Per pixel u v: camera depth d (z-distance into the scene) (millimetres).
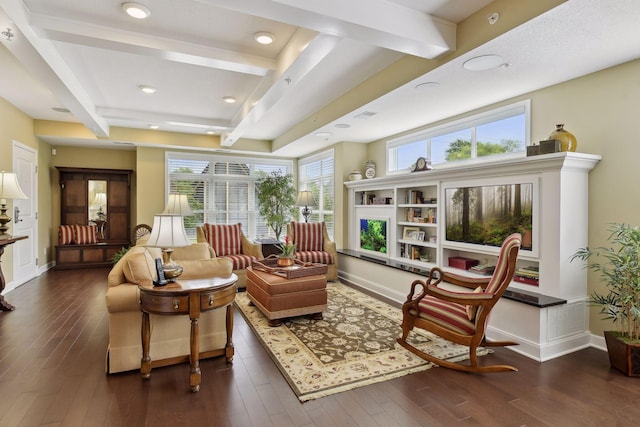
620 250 2578
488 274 3662
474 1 2346
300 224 5891
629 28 2188
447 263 4203
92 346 2941
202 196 7137
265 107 4191
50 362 2639
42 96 4531
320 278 3699
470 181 3795
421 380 2426
